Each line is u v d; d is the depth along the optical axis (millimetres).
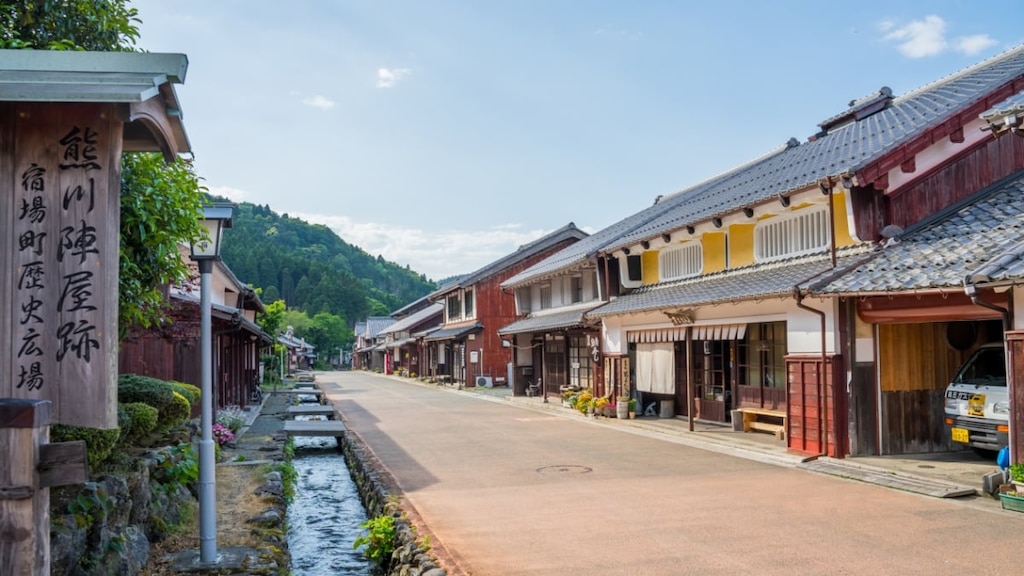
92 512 5703
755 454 13906
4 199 3836
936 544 7629
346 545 9383
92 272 3840
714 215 15586
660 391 19156
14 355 3771
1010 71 13891
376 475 11969
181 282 8898
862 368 12398
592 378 24438
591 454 14367
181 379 15305
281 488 11148
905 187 12320
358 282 125000
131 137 4773
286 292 118812
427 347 53250
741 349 17266
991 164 12953
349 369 97000
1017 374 9117
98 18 6883
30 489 3586
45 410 3648
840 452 12273
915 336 12750
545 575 6871
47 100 3689
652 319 19203
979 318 10430
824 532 8180
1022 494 8828
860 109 19609
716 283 16359
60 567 5020
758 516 8984
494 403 29125
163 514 8164
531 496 10438
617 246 20719
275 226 167000
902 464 11539
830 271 12070
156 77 3789
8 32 6430
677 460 13422
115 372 3904
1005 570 6789
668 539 8039
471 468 12914
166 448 8812
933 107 15133
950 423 11609
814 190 13086
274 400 30953
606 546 7805
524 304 32969
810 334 12922
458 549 7738
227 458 13562
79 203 3863
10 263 3811
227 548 7555
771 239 15570
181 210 7188
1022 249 9023
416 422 21359
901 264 10938
